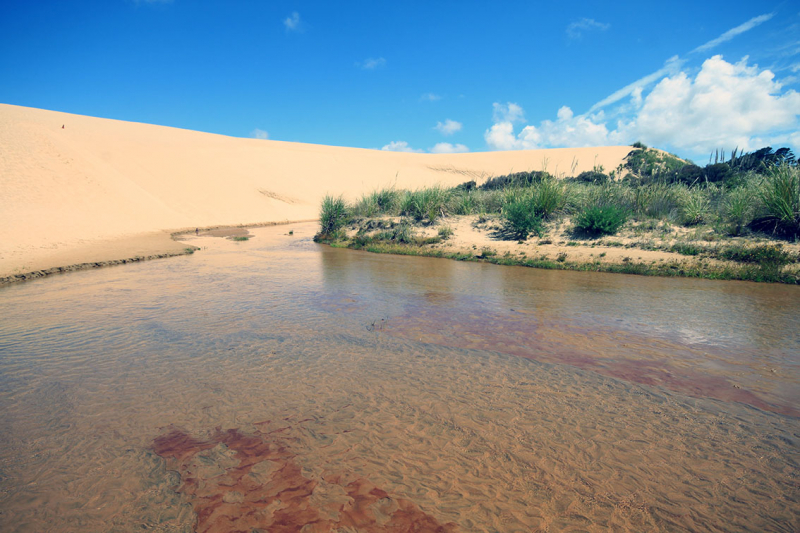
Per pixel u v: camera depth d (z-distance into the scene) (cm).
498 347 537
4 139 2589
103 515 257
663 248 1205
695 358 493
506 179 2691
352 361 496
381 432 346
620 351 519
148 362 497
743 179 1781
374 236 1822
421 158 7481
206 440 337
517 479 288
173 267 1251
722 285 905
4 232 1719
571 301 773
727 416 364
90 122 5706
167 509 262
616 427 350
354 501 268
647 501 266
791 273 929
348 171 6228
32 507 264
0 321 673
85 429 354
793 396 398
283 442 333
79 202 2455
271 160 5625
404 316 681
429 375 455
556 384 431
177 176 3862
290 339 573
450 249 1520
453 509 261
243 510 261
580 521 250
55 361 503
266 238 2323
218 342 564
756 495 270
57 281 1044
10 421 367
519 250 1382
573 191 1800
